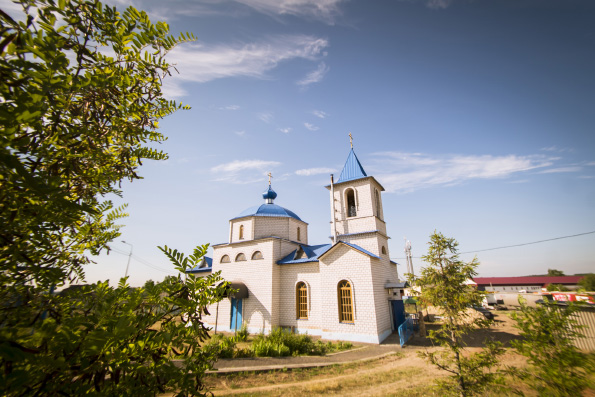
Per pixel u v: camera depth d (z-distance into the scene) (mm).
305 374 12234
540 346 5586
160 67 2342
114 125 2307
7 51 1378
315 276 22625
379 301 20547
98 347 1448
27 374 1324
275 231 26625
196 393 2002
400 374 12133
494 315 32375
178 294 2150
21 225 1683
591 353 5180
